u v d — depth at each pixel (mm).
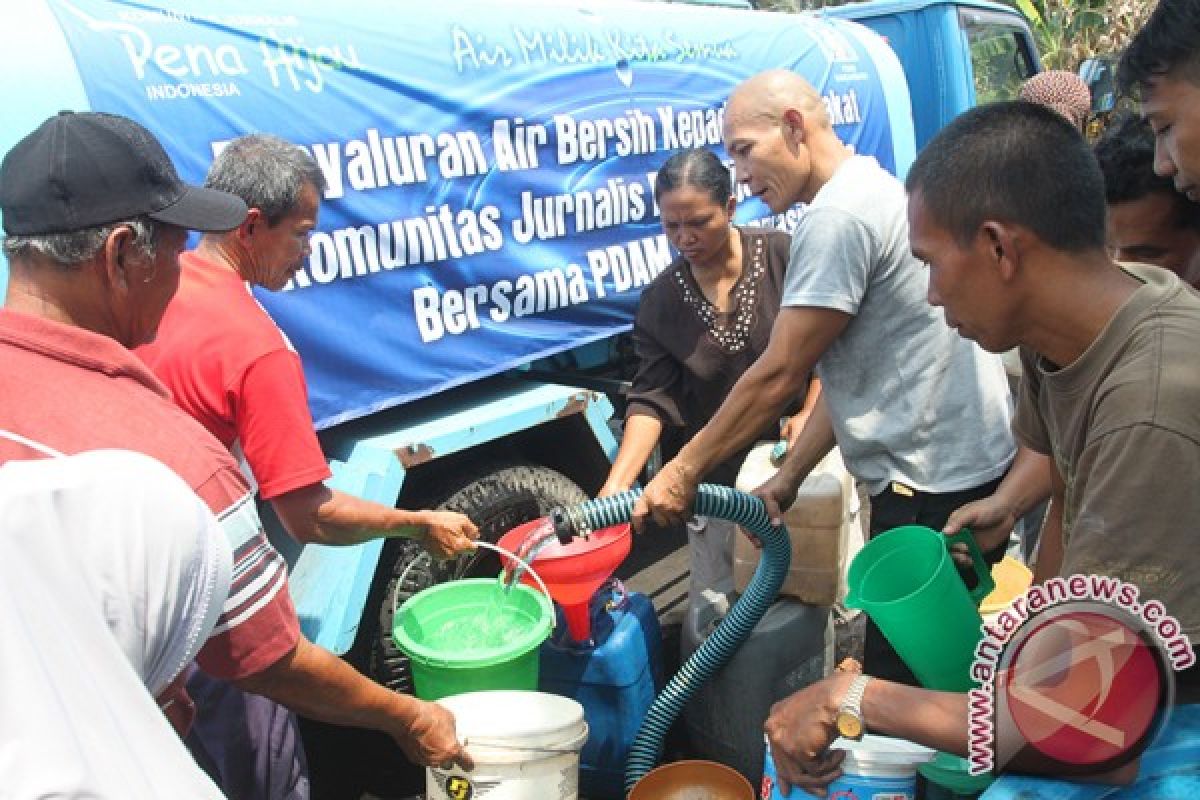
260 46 2289
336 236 2398
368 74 2473
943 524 2264
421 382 2605
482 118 2711
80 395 1333
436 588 2488
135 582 982
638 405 2932
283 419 1967
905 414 2236
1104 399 1243
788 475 2480
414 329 2582
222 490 1450
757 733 2584
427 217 2592
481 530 2799
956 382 2219
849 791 1802
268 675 1569
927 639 1792
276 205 2025
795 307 2137
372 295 2486
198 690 1944
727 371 2885
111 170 1393
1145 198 1972
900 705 1449
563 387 2986
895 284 2162
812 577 2672
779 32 3865
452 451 2613
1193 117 1447
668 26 3357
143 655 1008
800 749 1560
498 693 2191
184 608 1046
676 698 2494
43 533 929
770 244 2887
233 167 2008
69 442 1296
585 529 2174
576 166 2982
